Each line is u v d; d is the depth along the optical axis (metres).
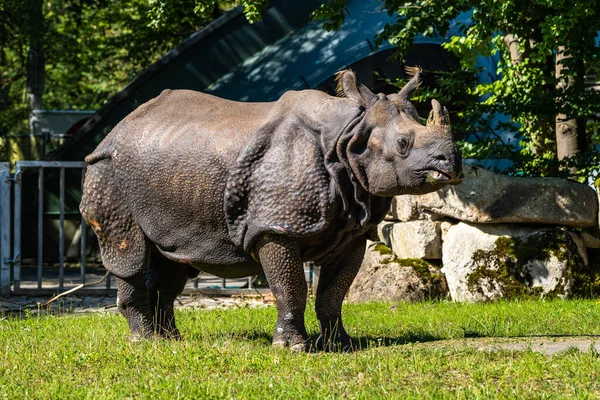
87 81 103.69
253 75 54.56
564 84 45.66
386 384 18.69
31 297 41.94
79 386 19.69
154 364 21.48
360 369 20.16
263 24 55.81
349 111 21.84
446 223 39.78
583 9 38.69
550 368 19.69
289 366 20.69
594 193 38.31
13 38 71.62
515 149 47.88
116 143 24.69
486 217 37.84
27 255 59.72
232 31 55.62
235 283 46.62
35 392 18.98
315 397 17.72
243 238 22.66
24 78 93.06
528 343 22.92
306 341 22.67
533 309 32.59
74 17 78.81
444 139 20.45
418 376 19.52
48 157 58.59
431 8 40.94
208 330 27.38
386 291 38.38
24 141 74.25
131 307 25.44
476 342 23.53
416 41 51.91
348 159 21.56
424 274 38.72
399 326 28.88
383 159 21.23
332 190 21.80
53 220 59.38
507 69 45.97
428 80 54.03
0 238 41.78
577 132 45.56
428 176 20.42
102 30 92.88
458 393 17.72
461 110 47.78
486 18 40.22
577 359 20.25
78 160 58.06
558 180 38.16
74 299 41.16
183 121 24.06
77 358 22.45
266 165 22.23
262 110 23.75
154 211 23.95
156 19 45.34
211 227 23.23
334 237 22.38
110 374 20.58
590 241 38.78
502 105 42.53
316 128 22.11
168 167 23.53
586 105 41.47
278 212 21.92
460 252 38.22
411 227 40.00
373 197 22.41
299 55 54.41
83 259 42.22
